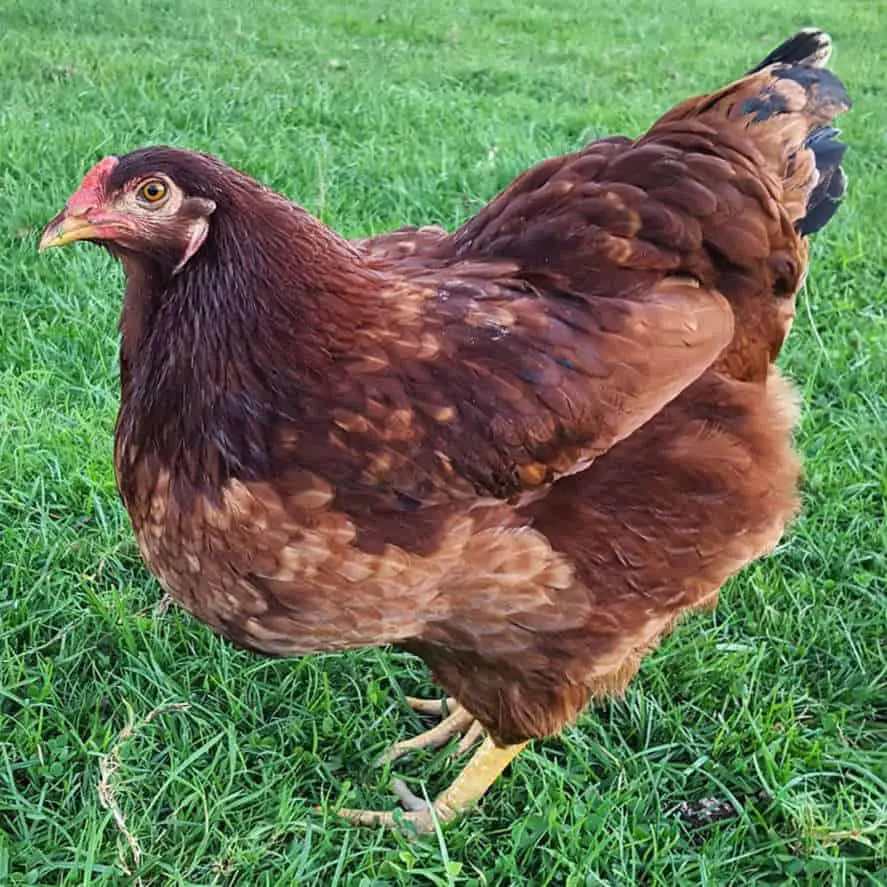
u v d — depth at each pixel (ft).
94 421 2.99
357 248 2.19
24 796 2.18
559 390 1.87
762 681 2.51
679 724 2.38
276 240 1.81
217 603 1.94
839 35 8.13
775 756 2.33
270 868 2.10
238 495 1.82
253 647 2.05
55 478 2.81
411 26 7.32
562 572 1.93
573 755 2.33
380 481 1.82
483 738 2.40
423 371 1.86
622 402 1.91
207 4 7.13
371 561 1.84
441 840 2.08
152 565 2.00
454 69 6.24
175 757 2.23
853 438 3.14
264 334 1.81
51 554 2.57
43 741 2.25
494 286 1.96
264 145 4.58
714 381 2.07
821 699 2.48
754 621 2.63
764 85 2.16
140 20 6.61
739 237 2.04
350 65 6.14
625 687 2.23
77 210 1.80
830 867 2.13
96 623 2.48
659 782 2.30
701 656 2.53
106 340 3.28
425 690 2.53
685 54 7.20
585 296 1.95
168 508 1.89
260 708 2.36
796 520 2.60
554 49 7.07
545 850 2.14
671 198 2.01
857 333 3.62
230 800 2.17
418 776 2.35
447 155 4.63
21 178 4.12
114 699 2.36
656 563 2.00
